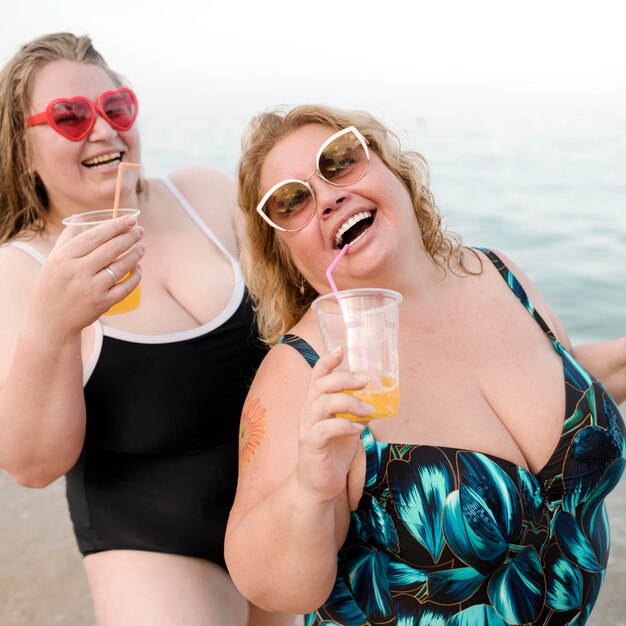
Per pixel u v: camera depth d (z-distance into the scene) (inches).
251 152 91.0
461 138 890.7
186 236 126.8
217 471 113.2
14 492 193.6
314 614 88.7
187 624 103.7
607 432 88.6
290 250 91.1
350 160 84.6
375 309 70.6
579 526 86.5
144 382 110.6
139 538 110.7
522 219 465.1
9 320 110.1
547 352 92.6
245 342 119.3
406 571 80.8
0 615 147.9
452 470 80.4
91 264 92.5
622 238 414.0
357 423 66.4
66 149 114.6
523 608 81.7
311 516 70.6
